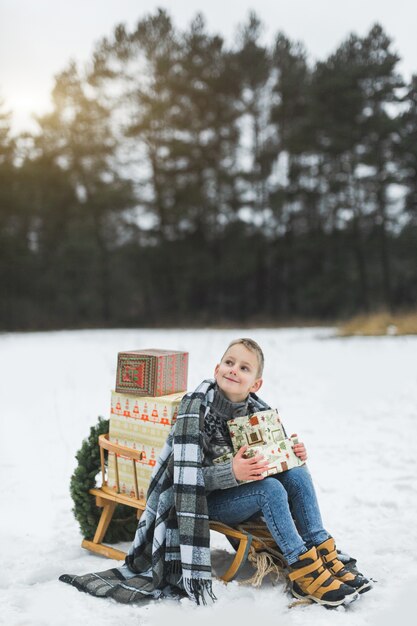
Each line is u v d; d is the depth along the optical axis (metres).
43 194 39.50
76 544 4.00
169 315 40.06
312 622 2.88
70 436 7.14
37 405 9.04
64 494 5.10
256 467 3.21
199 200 37.62
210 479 3.29
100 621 2.92
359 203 37.47
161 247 38.75
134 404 3.75
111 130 39.19
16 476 5.62
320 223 40.00
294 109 38.88
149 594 3.20
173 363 3.79
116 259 40.72
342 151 35.97
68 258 39.47
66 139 39.84
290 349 16.98
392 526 4.15
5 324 38.53
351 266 38.78
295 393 9.84
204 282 39.50
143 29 37.28
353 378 11.31
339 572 3.19
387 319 22.58
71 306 40.41
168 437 3.46
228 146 38.59
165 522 3.31
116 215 40.34
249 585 3.32
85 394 9.93
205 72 37.72
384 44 36.06
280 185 38.78
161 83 37.50
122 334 26.75
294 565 3.11
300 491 3.32
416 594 3.18
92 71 38.19
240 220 39.03
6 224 38.41
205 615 2.99
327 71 36.12
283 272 41.75
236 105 38.53
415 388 10.02
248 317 39.88
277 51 37.97
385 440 6.70
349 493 4.95
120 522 4.06
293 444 3.50
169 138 38.28
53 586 3.34
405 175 36.31
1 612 3.02
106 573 3.42
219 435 3.49
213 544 4.05
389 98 35.97
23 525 4.40
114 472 3.87
